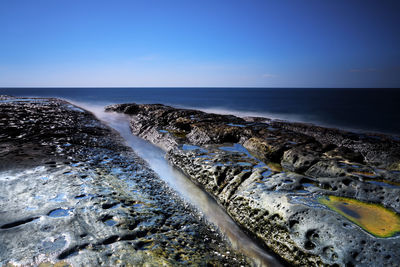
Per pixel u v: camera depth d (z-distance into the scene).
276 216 4.30
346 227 3.63
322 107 44.69
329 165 6.03
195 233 4.27
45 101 21.59
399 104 53.69
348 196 4.61
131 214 4.24
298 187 4.98
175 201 5.50
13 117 11.79
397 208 4.14
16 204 4.08
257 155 7.90
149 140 11.58
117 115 18.20
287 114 32.91
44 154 7.04
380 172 5.32
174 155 8.55
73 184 5.06
